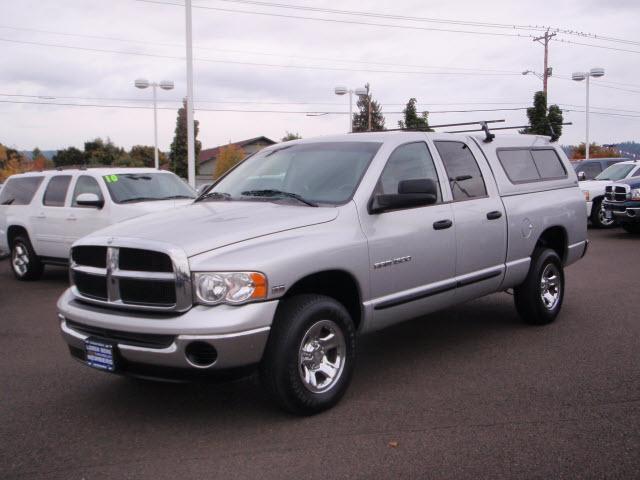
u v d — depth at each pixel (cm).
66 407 501
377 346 654
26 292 1020
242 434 440
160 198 1077
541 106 2941
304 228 471
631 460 388
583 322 729
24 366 612
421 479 371
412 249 538
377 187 525
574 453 399
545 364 579
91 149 6569
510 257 656
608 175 1848
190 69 2028
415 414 468
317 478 375
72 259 495
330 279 498
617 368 562
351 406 486
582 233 773
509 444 413
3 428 461
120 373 447
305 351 457
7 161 6550
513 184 672
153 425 462
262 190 557
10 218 1143
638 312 772
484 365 581
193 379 429
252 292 422
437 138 607
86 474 387
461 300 608
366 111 4697
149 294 438
